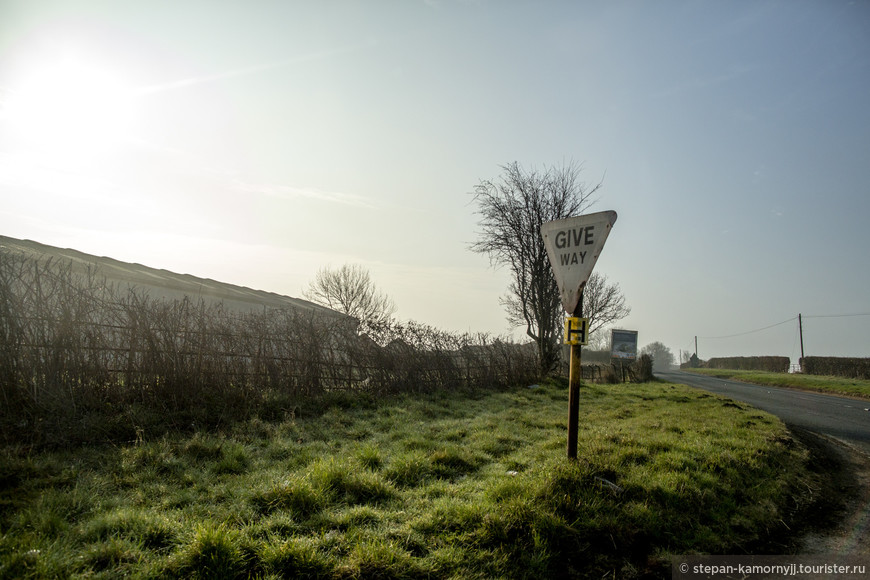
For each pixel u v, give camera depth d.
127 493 4.89
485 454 7.10
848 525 5.25
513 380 17.69
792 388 30.20
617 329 36.72
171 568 3.43
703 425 9.87
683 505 5.21
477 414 11.22
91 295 8.05
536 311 22.66
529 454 7.10
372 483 5.25
